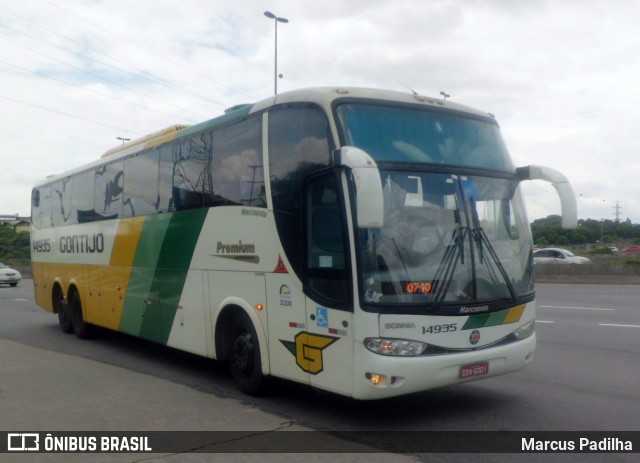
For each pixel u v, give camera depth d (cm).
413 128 753
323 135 727
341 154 652
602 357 1128
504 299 753
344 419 767
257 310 828
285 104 790
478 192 764
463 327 712
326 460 628
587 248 5462
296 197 762
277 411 805
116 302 1225
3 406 848
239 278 861
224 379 1001
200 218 952
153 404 849
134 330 1158
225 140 903
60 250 1520
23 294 2959
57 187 1550
